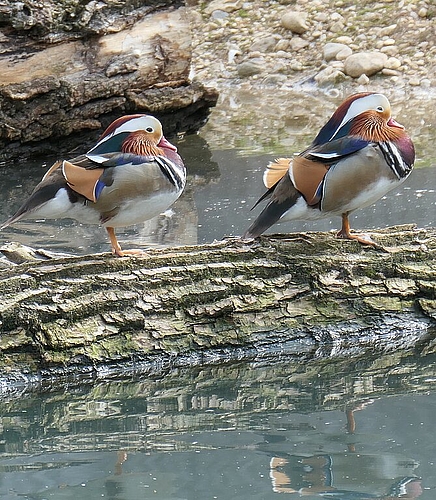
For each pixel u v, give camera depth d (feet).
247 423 23.47
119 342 27.84
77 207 27.73
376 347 29.12
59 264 27.81
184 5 55.36
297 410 24.35
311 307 29.50
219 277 28.81
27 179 48.88
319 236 30.17
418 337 29.73
